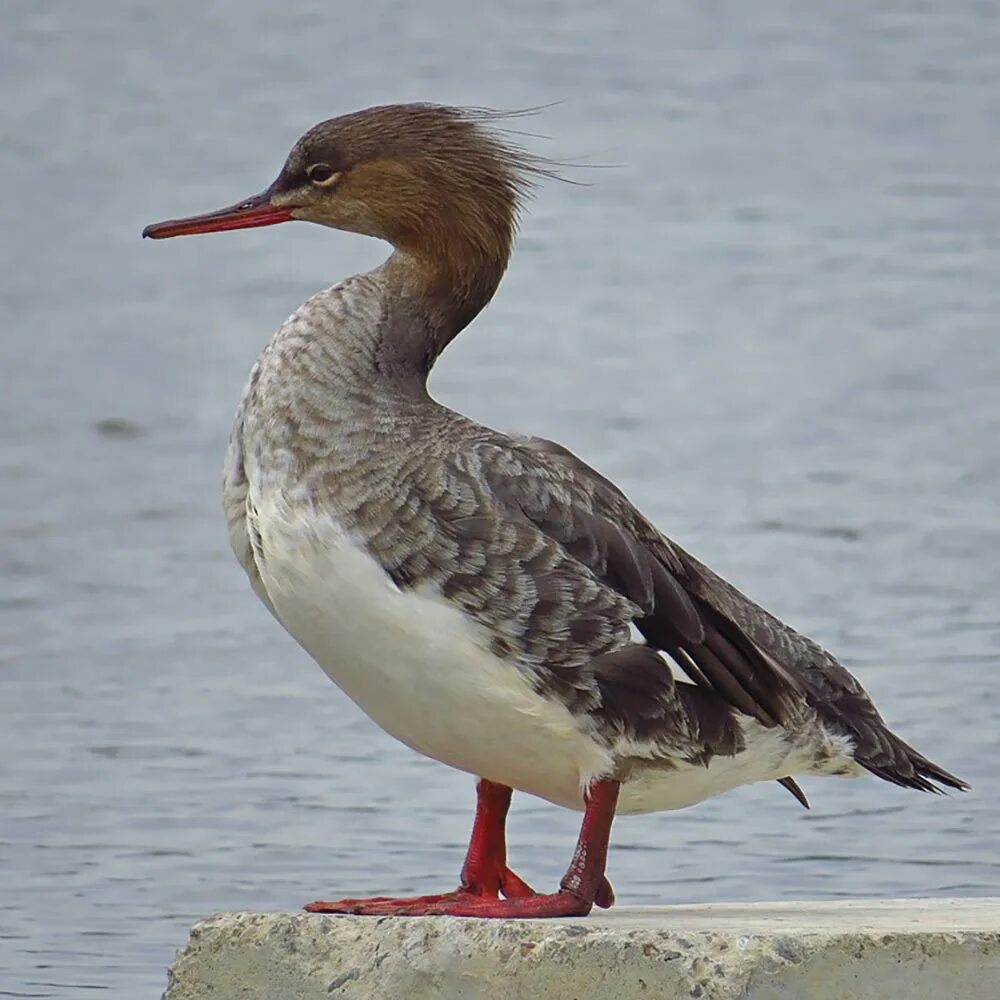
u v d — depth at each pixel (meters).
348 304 8.45
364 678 8.09
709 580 8.77
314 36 63.38
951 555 18.53
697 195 40.88
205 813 12.85
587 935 7.56
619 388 26.69
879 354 28.05
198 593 18.19
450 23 63.94
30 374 28.48
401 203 8.73
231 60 60.22
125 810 12.94
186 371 28.72
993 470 21.89
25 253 38.03
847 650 15.75
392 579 7.88
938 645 15.85
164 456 23.86
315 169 8.88
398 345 8.52
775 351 28.56
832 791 13.10
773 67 56.22
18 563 19.28
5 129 51.12
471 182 8.77
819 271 33.94
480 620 7.84
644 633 8.03
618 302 32.41
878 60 56.75
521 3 67.44
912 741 13.73
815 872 11.73
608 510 8.25
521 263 35.59
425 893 11.52
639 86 54.06
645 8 65.25
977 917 8.11
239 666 15.99
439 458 7.96
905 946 7.54
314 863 12.05
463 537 7.86
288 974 7.86
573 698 7.89
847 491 21.03
